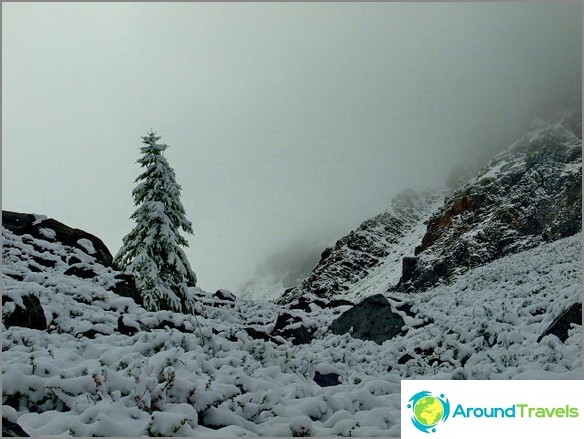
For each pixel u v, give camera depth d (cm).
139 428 743
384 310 1950
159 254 2552
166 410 802
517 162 11219
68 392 839
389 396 1038
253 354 1273
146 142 2683
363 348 1659
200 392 843
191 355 1098
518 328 1559
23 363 974
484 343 1461
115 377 882
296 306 3105
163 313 1599
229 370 1069
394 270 14938
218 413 838
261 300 3453
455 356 1410
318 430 834
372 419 900
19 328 1308
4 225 2919
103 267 2645
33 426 771
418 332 1736
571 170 10050
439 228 10731
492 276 3922
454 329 1560
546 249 5100
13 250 2538
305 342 2048
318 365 1241
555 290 2223
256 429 830
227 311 2838
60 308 1638
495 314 1709
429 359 1433
